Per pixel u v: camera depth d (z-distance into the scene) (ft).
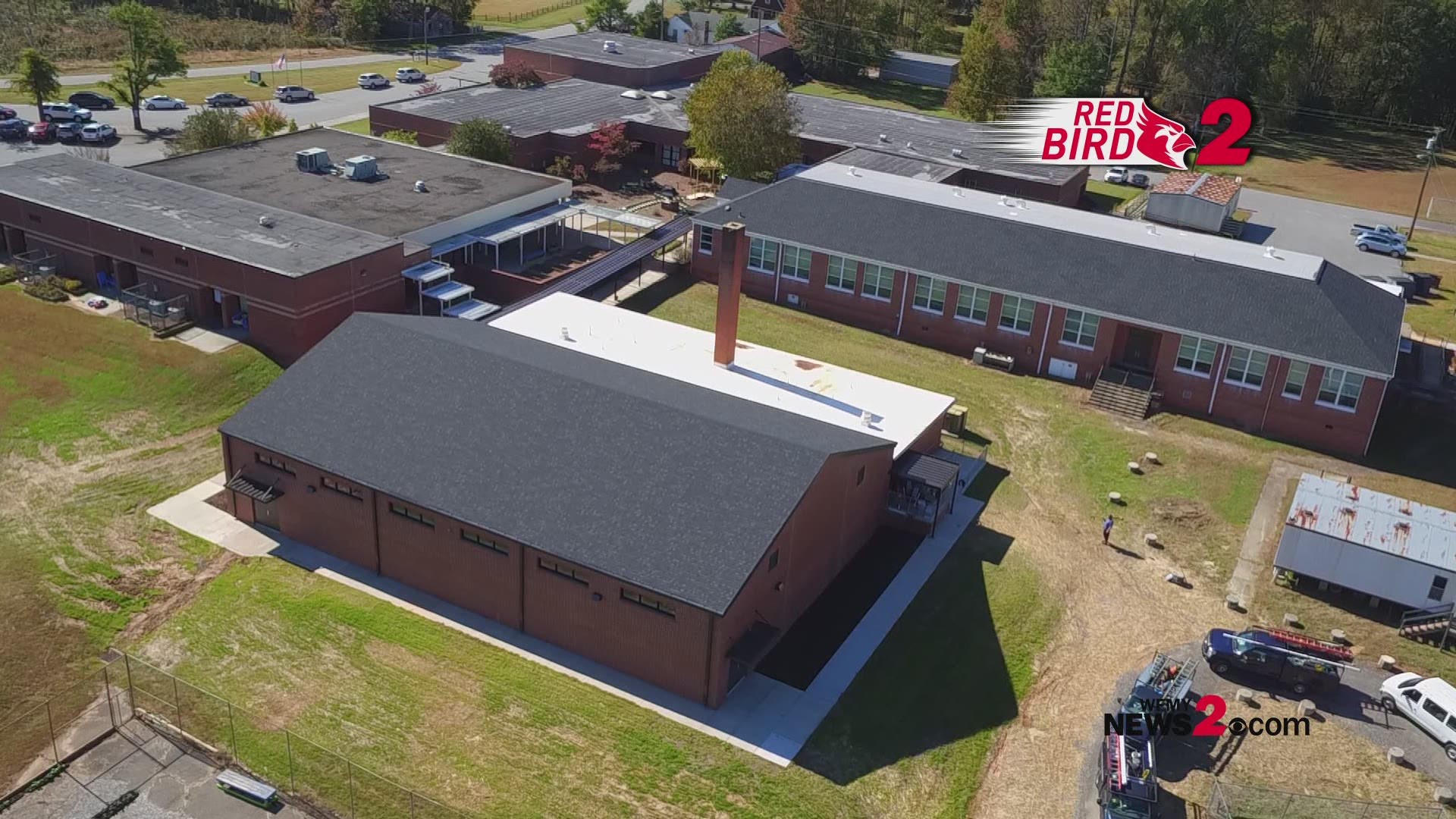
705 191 303.68
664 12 579.07
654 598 121.29
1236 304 197.16
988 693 129.29
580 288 226.99
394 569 140.36
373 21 488.44
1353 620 146.61
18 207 214.48
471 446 138.10
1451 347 233.35
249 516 151.43
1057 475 178.70
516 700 121.90
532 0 649.61
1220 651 133.28
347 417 144.46
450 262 228.63
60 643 127.95
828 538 142.31
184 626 131.03
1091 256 212.43
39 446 164.25
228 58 434.30
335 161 261.65
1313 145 430.20
